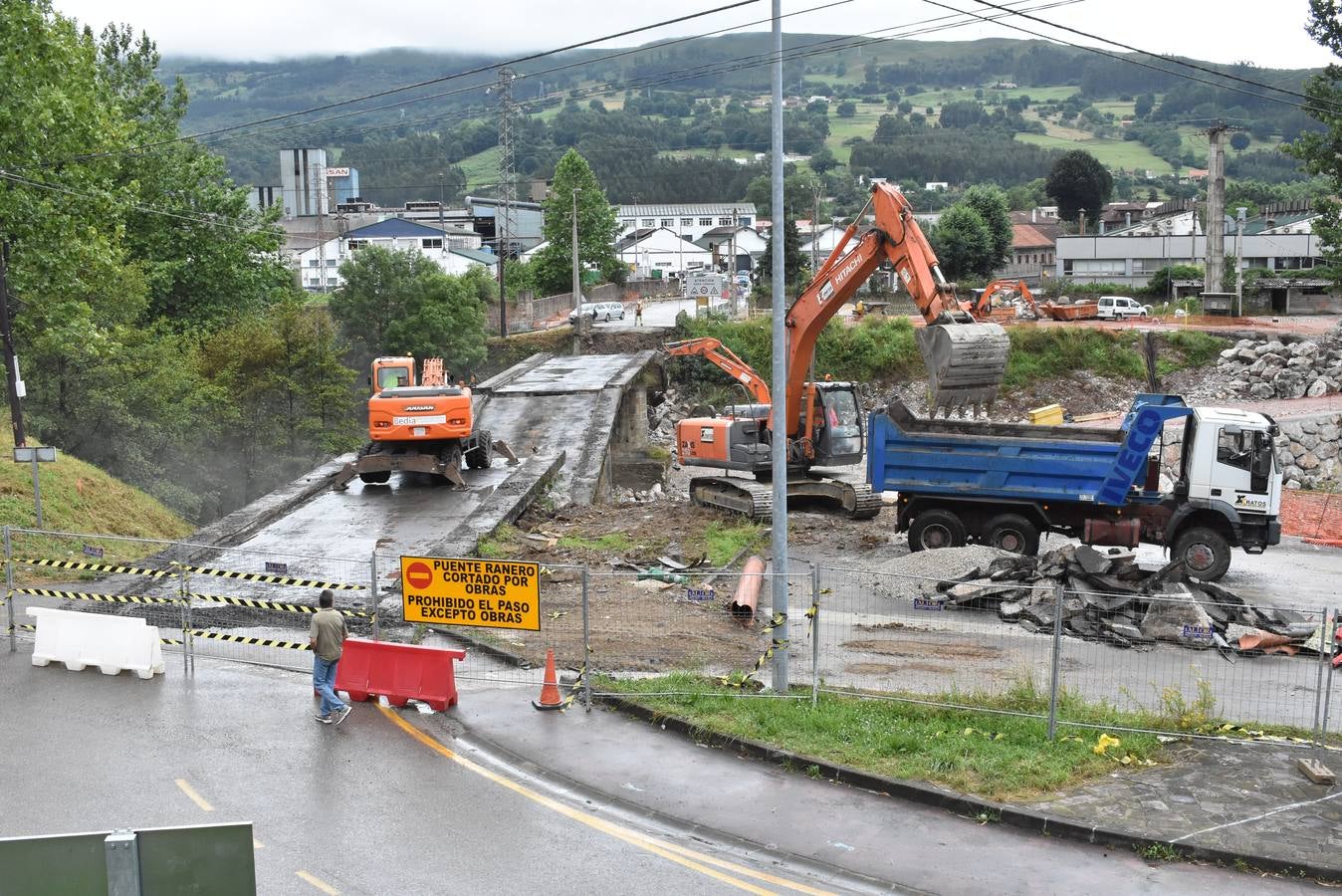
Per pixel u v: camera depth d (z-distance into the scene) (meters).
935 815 11.54
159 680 15.68
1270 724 13.88
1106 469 23.08
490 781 12.35
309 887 9.90
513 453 34.81
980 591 19.94
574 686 15.16
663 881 10.13
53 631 16.31
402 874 10.18
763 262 95.69
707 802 11.84
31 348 32.31
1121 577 19.86
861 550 25.55
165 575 19.84
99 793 11.87
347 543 23.28
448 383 36.06
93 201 30.86
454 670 16.08
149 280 43.81
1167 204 134.12
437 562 15.02
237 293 51.25
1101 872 10.30
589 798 11.96
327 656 14.03
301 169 130.12
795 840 10.97
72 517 24.75
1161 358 57.78
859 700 14.45
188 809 11.50
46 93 29.22
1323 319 65.88
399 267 59.22
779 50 13.81
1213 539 22.97
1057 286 83.62
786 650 14.73
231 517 25.25
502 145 67.12
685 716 13.87
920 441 24.20
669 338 64.31
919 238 23.50
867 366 61.53
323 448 41.91
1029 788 11.85
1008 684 15.57
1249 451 22.72
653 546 24.20
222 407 39.66
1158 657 17.53
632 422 52.06
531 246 134.75
